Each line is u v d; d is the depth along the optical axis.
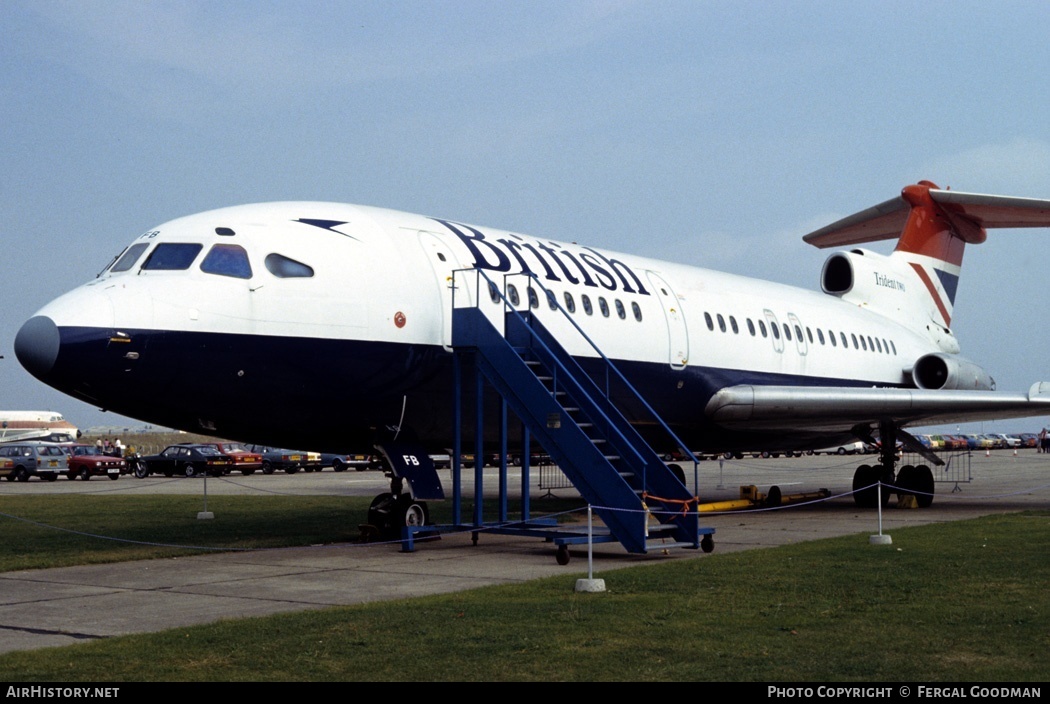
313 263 14.27
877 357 26.41
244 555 13.93
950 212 29.89
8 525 18.98
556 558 13.01
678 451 22.22
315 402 14.31
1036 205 27.14
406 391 15.20
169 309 12.93
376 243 15.16
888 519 19.34
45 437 75.31
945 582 10.30
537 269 17.36
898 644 7.53
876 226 31.20
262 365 13.61
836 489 31.92
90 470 44.28
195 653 7.41
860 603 9.15
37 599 10.27
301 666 7.02
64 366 12.20
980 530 15.81
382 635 7.93
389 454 15.48
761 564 11.88
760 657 7.18
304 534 16.70
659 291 20.09
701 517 20.14
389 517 15.52
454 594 10.02
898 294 28.78
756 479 39.47
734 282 23.28
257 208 14.99
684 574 11.13
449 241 16.31
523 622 8.41
